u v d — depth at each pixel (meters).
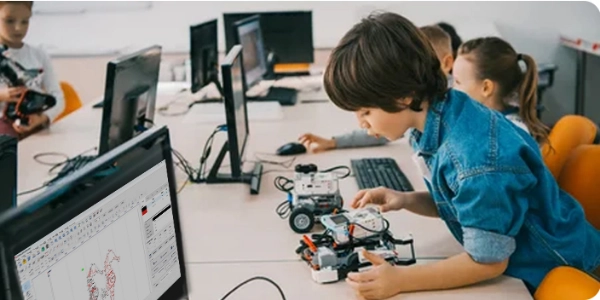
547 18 4.37
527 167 1.23
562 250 1.33
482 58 2.04
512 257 1.35
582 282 1.20
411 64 1.19
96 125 2.78
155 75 2.07
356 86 1.20
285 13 3.49
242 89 2.13
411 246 1.43
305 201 1.64
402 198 1.61
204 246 1.52
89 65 4.38
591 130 1.96
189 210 1.76
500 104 2.04
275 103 3.03
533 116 1.98
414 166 2.12
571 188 1.67
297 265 1.41
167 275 1.07
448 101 1.28
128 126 1.86
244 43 2.89
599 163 1.64
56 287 0.80
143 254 1.00
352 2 4.31
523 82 2.02
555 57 4.45
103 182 0.88
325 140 2.35
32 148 2.43
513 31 4.41
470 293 1.26
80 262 0.85
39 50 3.12
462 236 1.36
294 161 2.21
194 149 2.36
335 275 1.32
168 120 2.82
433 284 1.26
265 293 1.28
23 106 2.76
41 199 0.76
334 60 1.24
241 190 1.93
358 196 1.62
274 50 3.56
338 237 1.39
